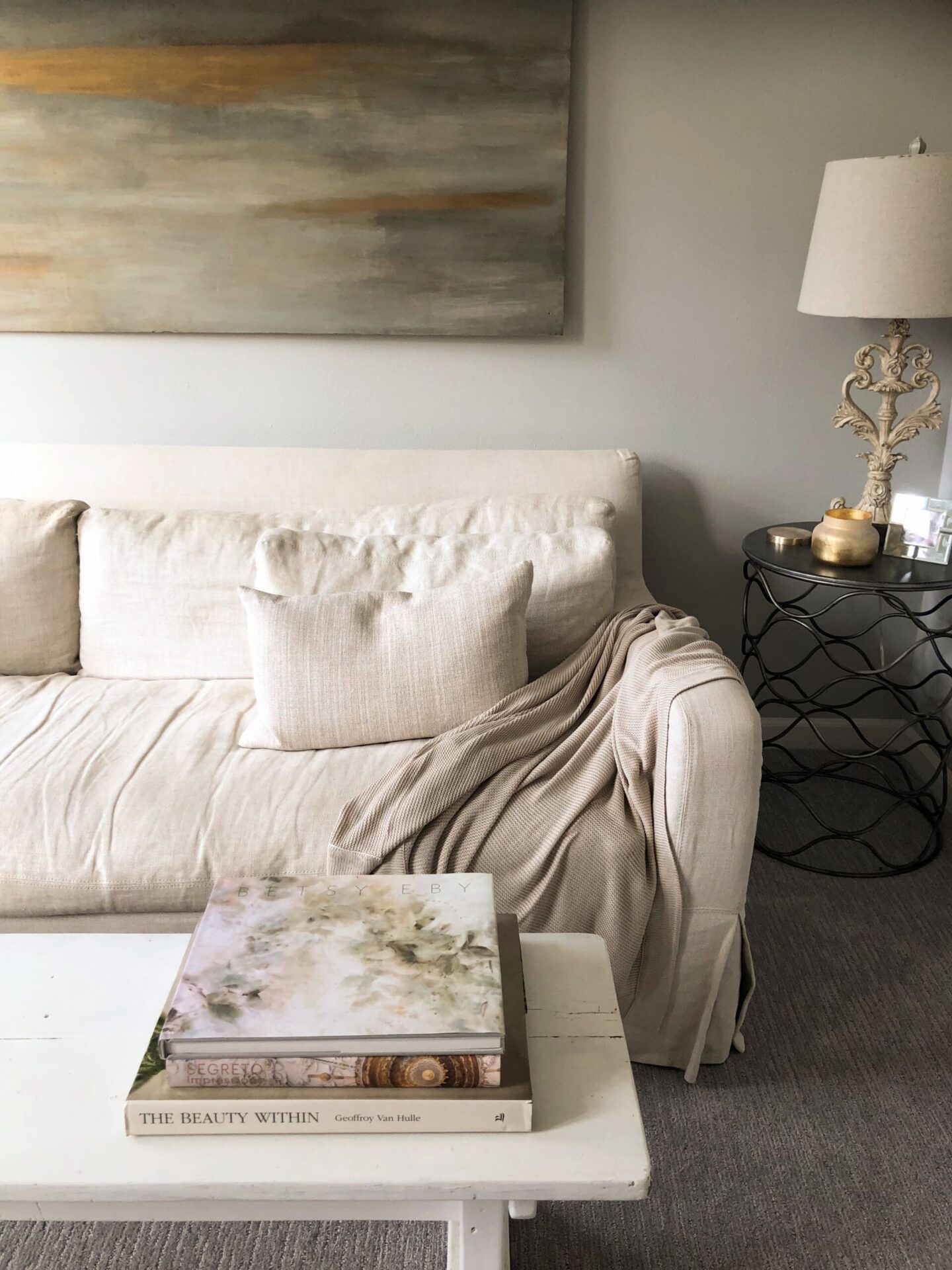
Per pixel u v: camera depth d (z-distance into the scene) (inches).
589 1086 35.7
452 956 36.7
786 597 98.5
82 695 74.2
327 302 87.9
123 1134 33.8
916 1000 67.0
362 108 82.5
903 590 72.9
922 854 83.7
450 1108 33.2
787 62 83.5
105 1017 39.9
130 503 83.9
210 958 36.5
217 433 93.2
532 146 83.4
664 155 85.7
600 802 59.6
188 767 63.5
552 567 72.6
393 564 73.0
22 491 84.4
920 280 73.7
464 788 59.4
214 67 81.6
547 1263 48.8
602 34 82.4
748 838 55.5
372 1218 33.8
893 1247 49.3
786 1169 53.9
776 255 88.5
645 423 93.3
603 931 56.6
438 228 85.7
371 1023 33.2
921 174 72.2
